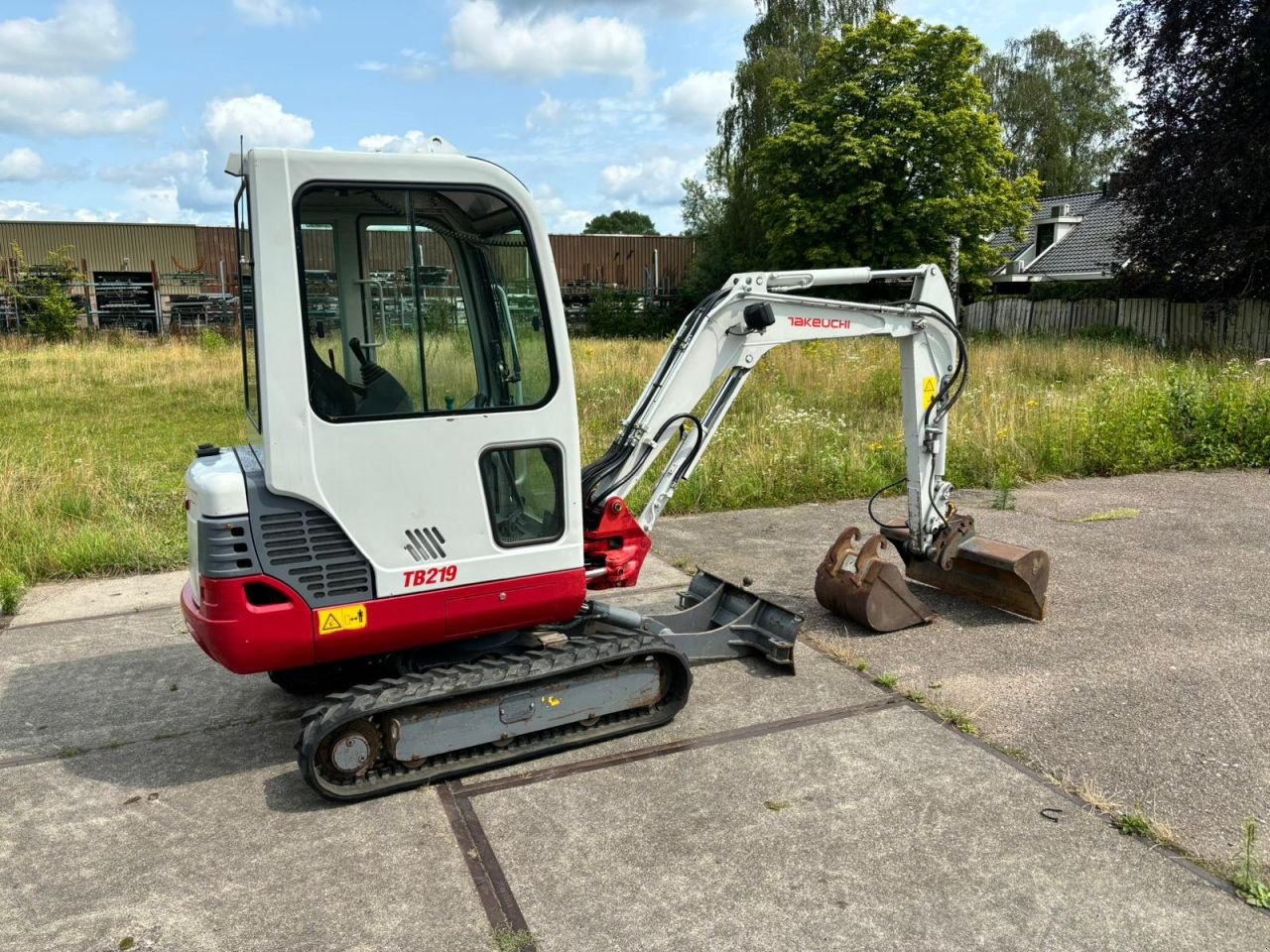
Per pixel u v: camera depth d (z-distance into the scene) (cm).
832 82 2853
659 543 700
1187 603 541
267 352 309
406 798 347
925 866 299
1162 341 1966
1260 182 1741
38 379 1670
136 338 2691
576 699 375
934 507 527
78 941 271
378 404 335
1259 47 1731
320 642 330
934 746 378
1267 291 1875
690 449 448
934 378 511
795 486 841
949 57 2731
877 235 2814
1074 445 933
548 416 354
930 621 520
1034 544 667
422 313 340
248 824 333
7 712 429
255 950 267
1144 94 1958
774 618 462
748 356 450
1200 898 281
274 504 321
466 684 346
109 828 332
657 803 339
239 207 352
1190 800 334
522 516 361
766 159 2891
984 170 2748
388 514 332
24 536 663
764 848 310
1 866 311
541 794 347
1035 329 2333
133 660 489
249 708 432
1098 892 285
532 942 267
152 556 654
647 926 273
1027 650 479
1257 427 957
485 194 336
